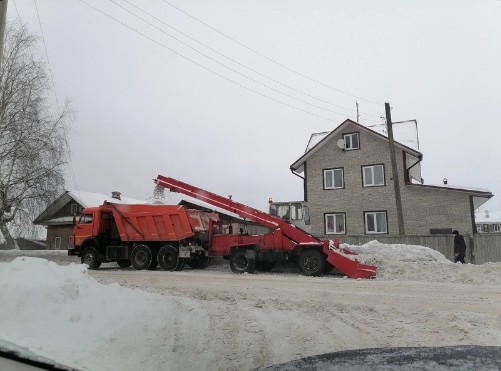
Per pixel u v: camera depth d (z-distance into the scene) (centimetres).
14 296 520
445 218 2328
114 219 1659
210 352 471
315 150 2747
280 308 722
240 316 651
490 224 5000
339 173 2662
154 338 500
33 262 671
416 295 878
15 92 2519
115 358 418
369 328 594
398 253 1494
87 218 1686
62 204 3659
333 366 196
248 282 1132
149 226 1568
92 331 488
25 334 439
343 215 2600
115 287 708
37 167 2564
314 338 536
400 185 2470
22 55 2578
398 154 2514
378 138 2591
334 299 839
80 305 564
